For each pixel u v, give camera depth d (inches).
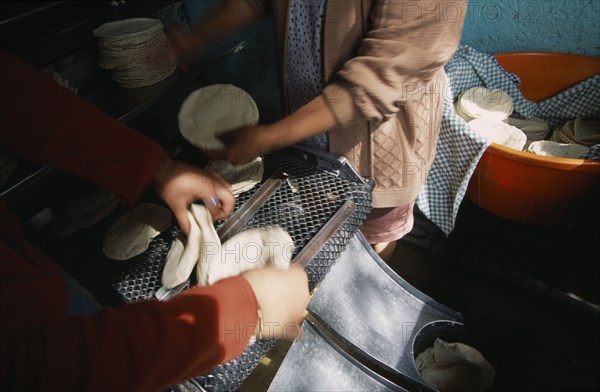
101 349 17.6
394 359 56.4
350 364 53.2
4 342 17.2
